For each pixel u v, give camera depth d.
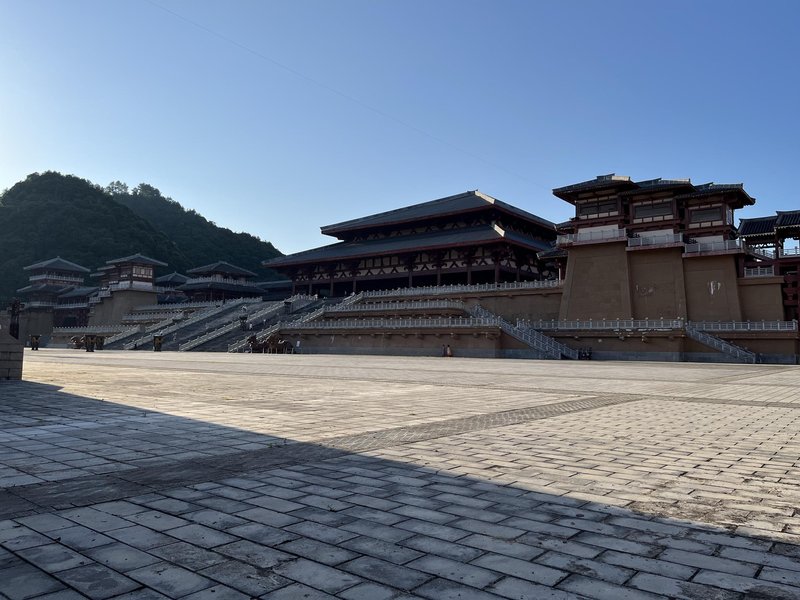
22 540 5.09
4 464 8.12
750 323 53.44
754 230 65.81
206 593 4.08
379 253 89.19
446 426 11.82
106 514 5.86
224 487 6.97
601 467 8.14
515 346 58.91
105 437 10.34
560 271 75.56
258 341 73.06
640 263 62.97
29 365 35.28
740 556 4.85
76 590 4.11
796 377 29.56
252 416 13.12
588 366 40.28
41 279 137.00
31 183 183.12
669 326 55.84
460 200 94.31
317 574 4.42
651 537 5.30
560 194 67.50
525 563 4.67
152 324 101.12
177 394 18.17
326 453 9.02
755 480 7.45
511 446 9.69
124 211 182.62
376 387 21.39
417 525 5.61
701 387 22.42
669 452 9.26
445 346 61.44
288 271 106.94
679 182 62.09
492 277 89.62
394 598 4.02
